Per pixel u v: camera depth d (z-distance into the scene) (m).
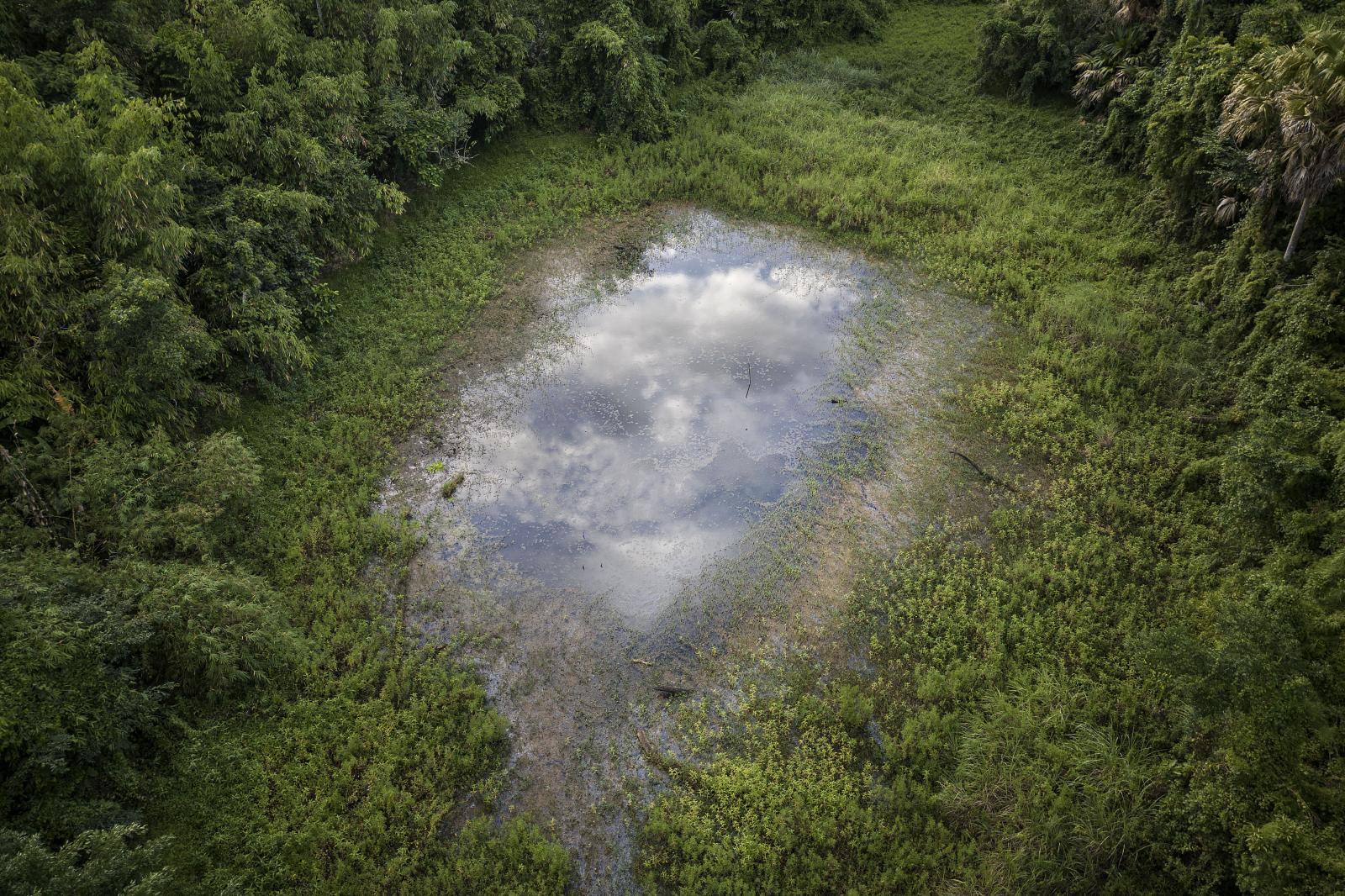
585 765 16.81
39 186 18.41
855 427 24.02
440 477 22.42
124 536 17.06
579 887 15.14
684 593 19.81
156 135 21.38
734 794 16.12
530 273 29.58
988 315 27.56
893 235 30.98
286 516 20.56
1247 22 26.98
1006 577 19.81
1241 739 14.62
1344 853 12.98
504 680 18.14
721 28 39.69
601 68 34.53
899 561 20.30
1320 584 16.55
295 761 16.12
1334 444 18.25
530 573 20.27
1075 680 17.52
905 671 18.22
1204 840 14.33
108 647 15.09
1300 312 22.03
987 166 34.19
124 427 18.98
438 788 16.27
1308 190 22.02
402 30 28.91
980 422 23.84
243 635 16.45
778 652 18.69
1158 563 19.77
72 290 18.53
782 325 27.83
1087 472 21.98
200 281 21.86
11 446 17.98
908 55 41.25
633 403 24.92
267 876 14.51
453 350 26.22
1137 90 31.09
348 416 23.55
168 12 24.28
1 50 21.00
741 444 23.62
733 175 34.00
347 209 26.58
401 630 18.77
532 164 34.09
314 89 25.64
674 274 30.17
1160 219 29.22
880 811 15.94
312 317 25.27
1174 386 23.84
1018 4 37.25
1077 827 14.62
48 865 11.88
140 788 15.17
